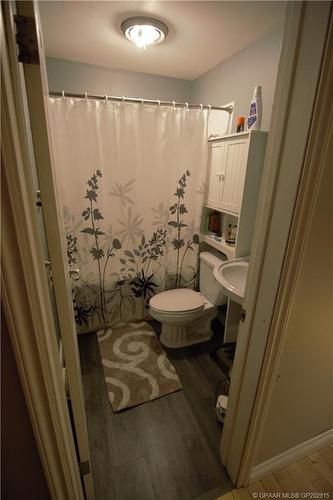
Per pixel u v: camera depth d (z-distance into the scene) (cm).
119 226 206
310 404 119
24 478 75
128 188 198
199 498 115
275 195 77
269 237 82
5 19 46
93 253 205
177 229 222
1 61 42
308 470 126
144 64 214
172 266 232
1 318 56
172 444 136
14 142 47
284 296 82
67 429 79
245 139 158
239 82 186
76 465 91
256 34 160
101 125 180
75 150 179
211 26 152
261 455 118
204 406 158
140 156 194
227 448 121
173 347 206
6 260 51
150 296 236
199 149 204
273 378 96
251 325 96
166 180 206
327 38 58
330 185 74
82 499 97
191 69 221
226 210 186
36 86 58
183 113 193
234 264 169
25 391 63
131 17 145
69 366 85
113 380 174
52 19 148
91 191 190
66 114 171
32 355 60
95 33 165
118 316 235
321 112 63
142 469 125
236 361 108
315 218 75
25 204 52
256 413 101
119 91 231
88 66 216
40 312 58
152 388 168
